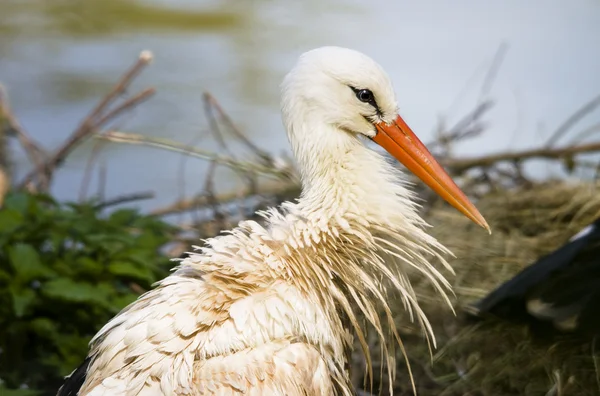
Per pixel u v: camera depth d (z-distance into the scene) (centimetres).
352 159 693
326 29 2109
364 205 688
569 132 1583
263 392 587
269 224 686
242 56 1897
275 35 2048
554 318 870
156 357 582
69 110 1612
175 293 615
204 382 579
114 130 1361
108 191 1399
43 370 871
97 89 1694
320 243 676
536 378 876
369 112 699
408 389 874
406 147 709
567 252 909
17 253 876
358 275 685
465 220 1116
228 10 2266
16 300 850
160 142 1108
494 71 1706
